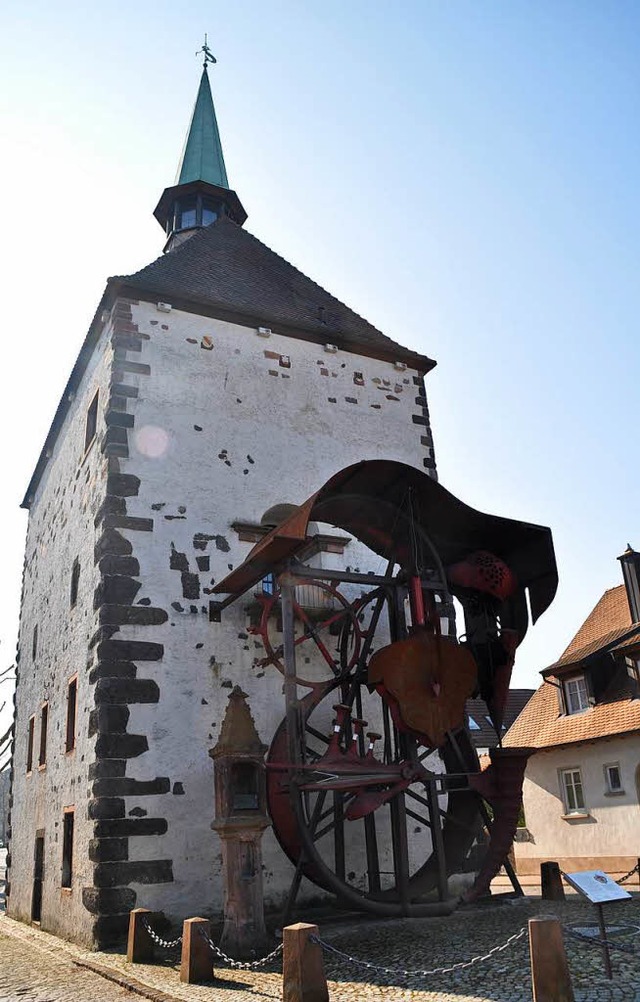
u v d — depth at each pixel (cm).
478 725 2959
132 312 1405
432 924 1012
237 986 759
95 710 1168
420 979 725
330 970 789
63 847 1288
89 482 1415
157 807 1132
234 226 1828
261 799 975
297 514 1066
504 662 1266
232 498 1376
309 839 1001
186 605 1262
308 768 1009
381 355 1664
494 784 1175
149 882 1093
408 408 1656
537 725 2242
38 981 877
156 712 1180
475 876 1344
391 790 1062
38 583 1886
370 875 1176
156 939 921
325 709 1320
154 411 1363
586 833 2020
